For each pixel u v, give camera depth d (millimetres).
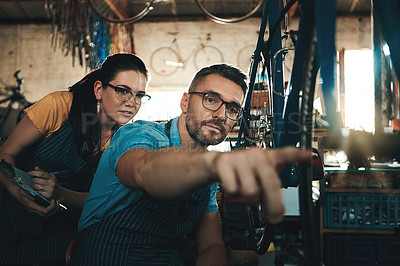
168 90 7445
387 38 618
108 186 1019
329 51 606
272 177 356
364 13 5824
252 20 7250
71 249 1232
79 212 1688
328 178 2320
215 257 1224
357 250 2373
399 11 567
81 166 1611
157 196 559
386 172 2238
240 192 373
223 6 6852
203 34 7391
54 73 7430
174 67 7430
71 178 1615
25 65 7480
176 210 1119
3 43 7520
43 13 7328
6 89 6266
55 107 1509
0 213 1582
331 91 663
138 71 1673
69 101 1562
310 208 635
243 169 366
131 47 6965
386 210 2307
